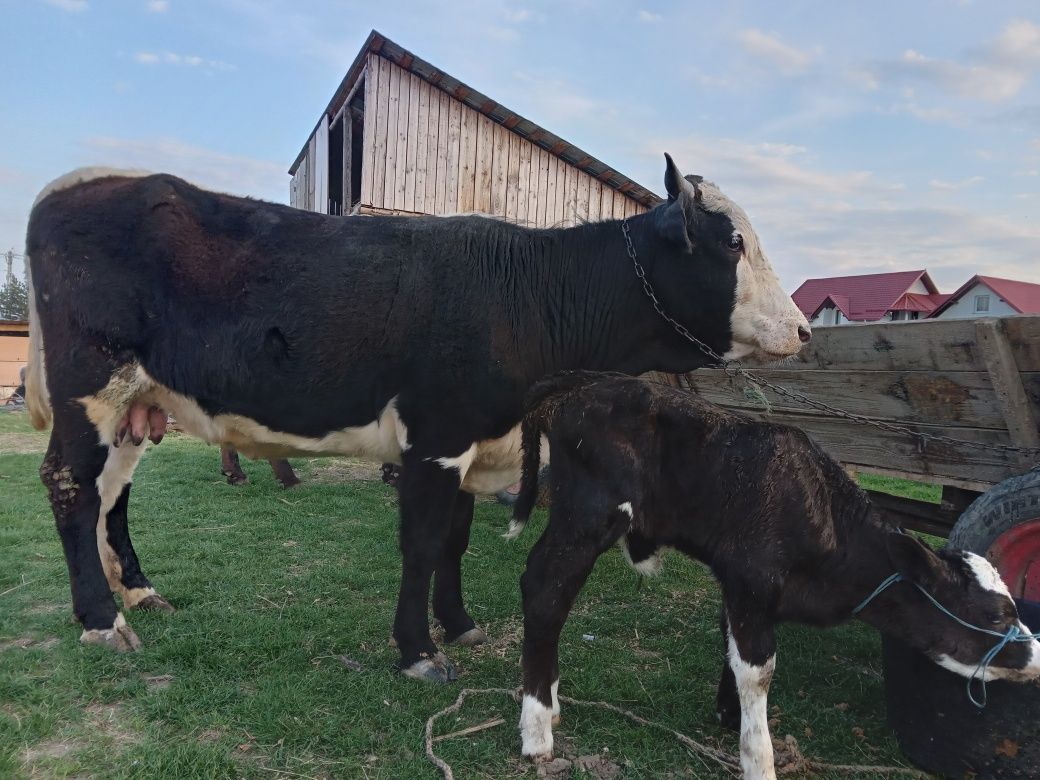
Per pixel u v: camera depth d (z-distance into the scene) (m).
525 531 7.26
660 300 4.60
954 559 3.21
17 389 22.20
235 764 3.20
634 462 3.40
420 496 4.23
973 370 3.78
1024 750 3.04
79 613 4.34
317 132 16.33
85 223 4.33
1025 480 3.55
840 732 3.67
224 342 4.28
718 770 3.35
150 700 3.71
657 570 3.74
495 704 3.85
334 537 6.82
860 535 3.29
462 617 4.71
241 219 4.48
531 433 3.65
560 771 3.28
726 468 3.32
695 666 4.36
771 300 4.54
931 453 4.25
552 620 3.40
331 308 4.21
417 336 4.21
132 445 4.93
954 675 3.14
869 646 4.78
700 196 4.53
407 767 3.23
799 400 4.63
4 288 62.53
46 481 4.41
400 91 12.64
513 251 4.50
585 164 14.12
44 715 3.51
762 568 3.20
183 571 5.70
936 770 3.27
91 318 4.28
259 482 9.16
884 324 4.09
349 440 4.47
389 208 12.66
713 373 5.62
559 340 4.53
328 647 4.44
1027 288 43.06
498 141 13.47
